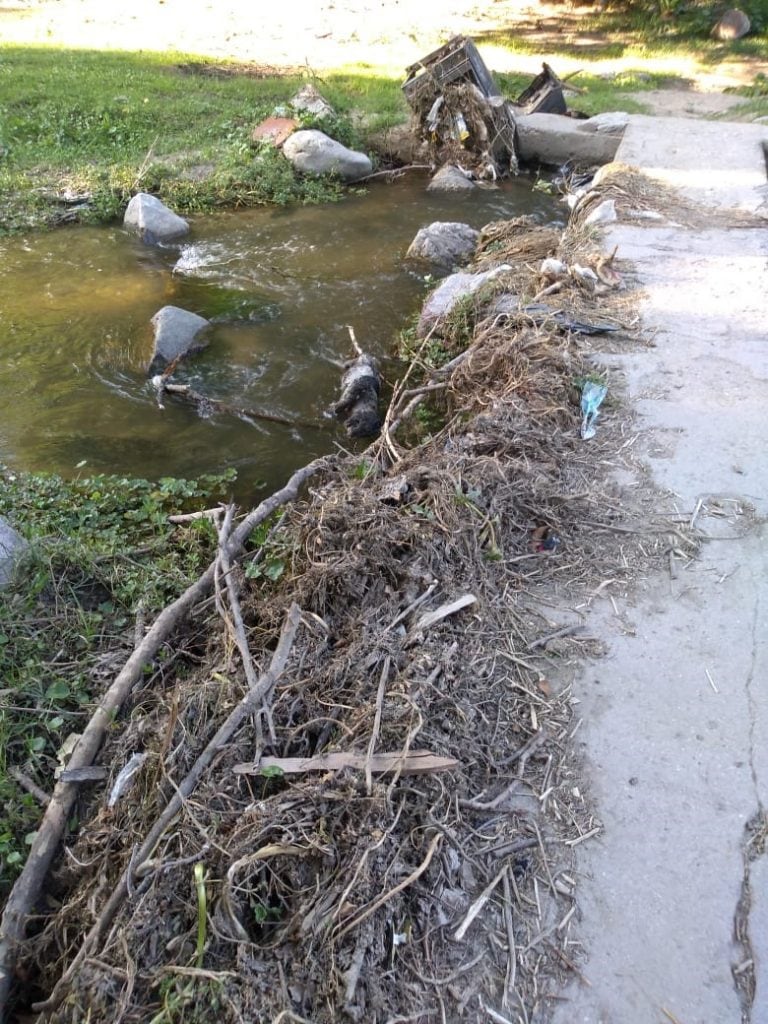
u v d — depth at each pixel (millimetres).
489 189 10023
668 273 6227
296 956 2205
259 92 12031
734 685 2971
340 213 9320
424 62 10203
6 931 2635
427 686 2824
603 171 8867
